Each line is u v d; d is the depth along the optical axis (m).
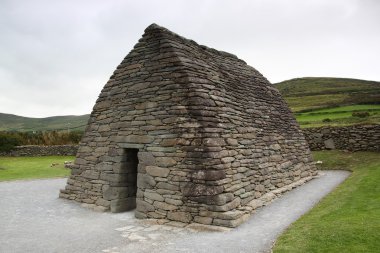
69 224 9.18
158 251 6.82
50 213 10.46
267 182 11.59
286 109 16.39
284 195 11.92
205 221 8.49
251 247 6.77
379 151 19.41
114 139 10.86
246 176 10.25
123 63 11.38
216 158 8.92
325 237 6.48
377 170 14.31
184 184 8.97
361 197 9.96
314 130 22.50
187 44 11.45
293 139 15.28
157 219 9.27
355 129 20.59
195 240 7.43
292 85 97.06
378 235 6.17
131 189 10.91
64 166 22.97
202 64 11.02
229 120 10.37
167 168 9.34
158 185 9.45
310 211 9.31
